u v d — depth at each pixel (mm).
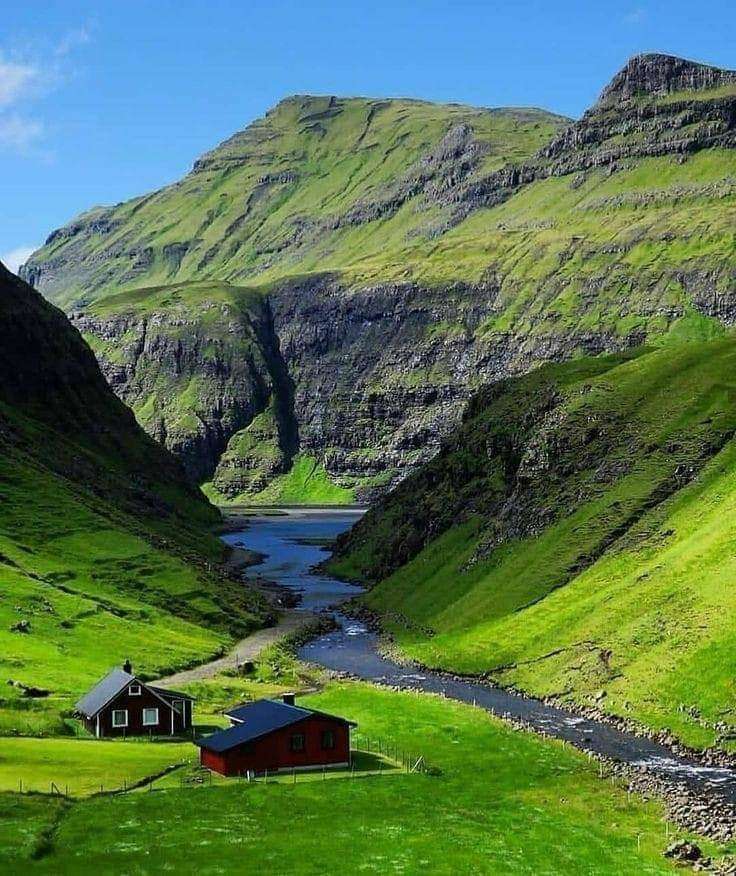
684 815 100750
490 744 125375
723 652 139250
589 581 187750
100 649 170875
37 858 80000
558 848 89875
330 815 95500
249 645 199000
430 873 81062
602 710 142125
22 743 116625
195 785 104375
